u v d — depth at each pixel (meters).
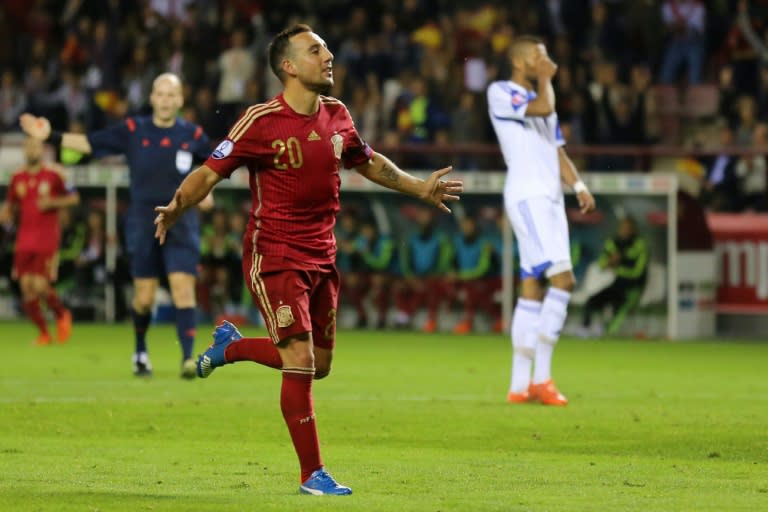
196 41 77.88
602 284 62.66
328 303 22.95
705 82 76.50
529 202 36.03
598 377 44.34
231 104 74.88
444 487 22.59
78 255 68.44
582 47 77.44
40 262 55.41
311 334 22.44
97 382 40.84
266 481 23.25
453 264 65.31
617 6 77.50
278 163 22.14
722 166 68.25
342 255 66.69
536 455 26.78
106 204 68.06
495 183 64.56
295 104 22.30
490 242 64.94
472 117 70.69
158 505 20.50
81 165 68.31
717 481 23.41
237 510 20.08
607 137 70.38
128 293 68.44
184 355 41.59
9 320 70.00
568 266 35.97
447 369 46.44
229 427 30.72
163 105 41.06
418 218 65.62
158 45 78.56
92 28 83.62
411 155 69.62
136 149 41.12
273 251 22.27
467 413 33.47
